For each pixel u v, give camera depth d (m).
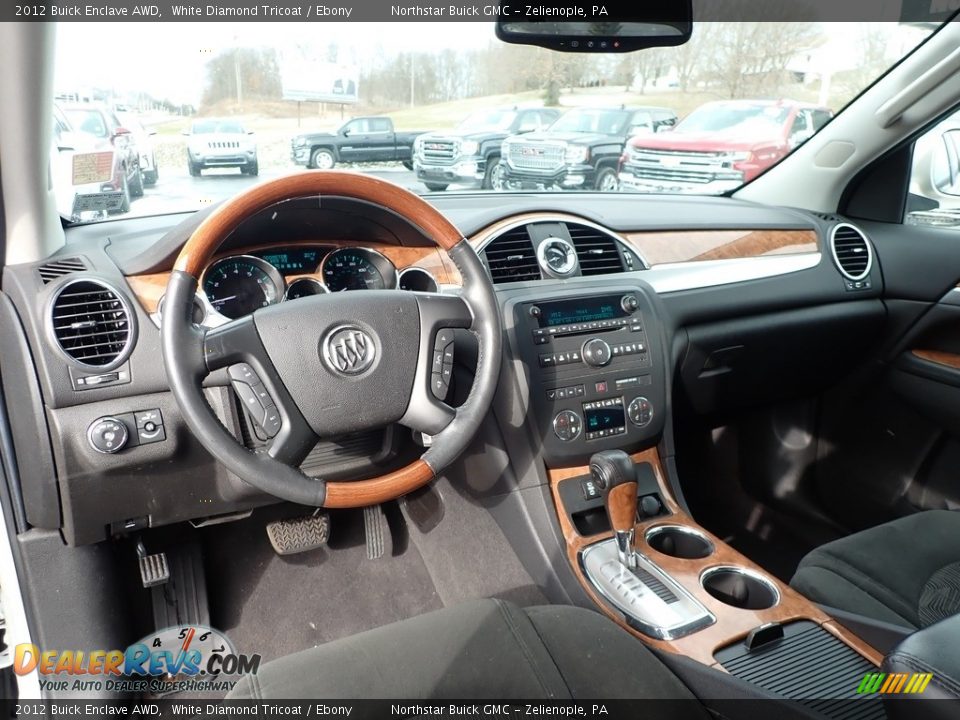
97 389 1.35
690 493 2.45
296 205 1.38
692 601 1.42
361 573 1.99
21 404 1.36
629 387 1.73
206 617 1.81
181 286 1.15
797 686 1.22
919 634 0.94
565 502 1.67
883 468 2.34
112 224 1.72
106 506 1.43
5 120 1.27
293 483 1.20
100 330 1.36
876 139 2.25
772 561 2.17
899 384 2.29
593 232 1.93
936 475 2.20
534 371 1.64
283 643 1.81
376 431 1.70
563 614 1.21
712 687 1.24
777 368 2.28
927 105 2.13
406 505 2.02
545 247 1.81
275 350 1.21
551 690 1.03
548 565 1.65
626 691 1.05
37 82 1.25
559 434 1.66
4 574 1.48
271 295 1.51
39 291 1.33
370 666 1.07
